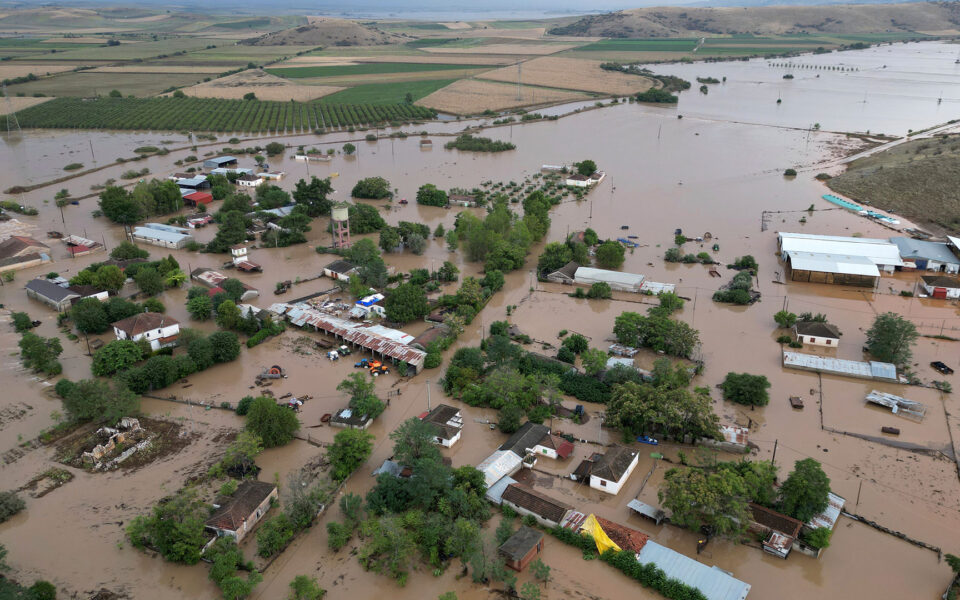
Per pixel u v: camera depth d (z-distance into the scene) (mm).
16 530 71750
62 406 94062
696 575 64375
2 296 130625
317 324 116375
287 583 65500
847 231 165000
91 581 65375
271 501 75750
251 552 69188
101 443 85438
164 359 99125
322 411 94125
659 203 190250
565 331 115875
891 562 67625
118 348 102188
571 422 91938
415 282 135500
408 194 199750
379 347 107438
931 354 107188
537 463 84312
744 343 112562
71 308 123000
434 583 65812
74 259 149625
